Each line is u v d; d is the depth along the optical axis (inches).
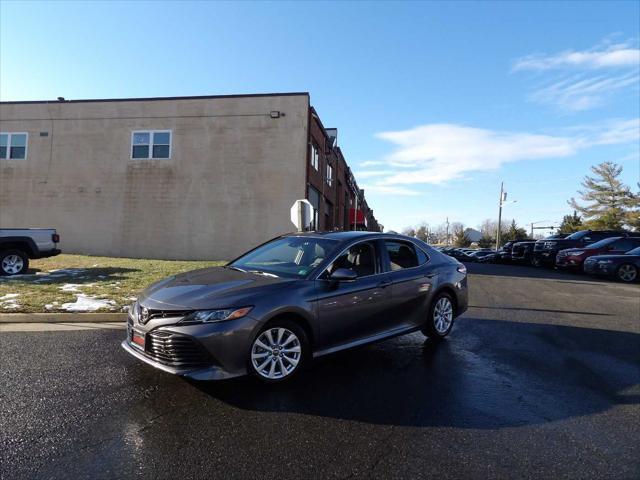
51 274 416.2
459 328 268.2
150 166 788.0
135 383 159.8
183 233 777.6
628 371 190.1
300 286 168.4
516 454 116.9
